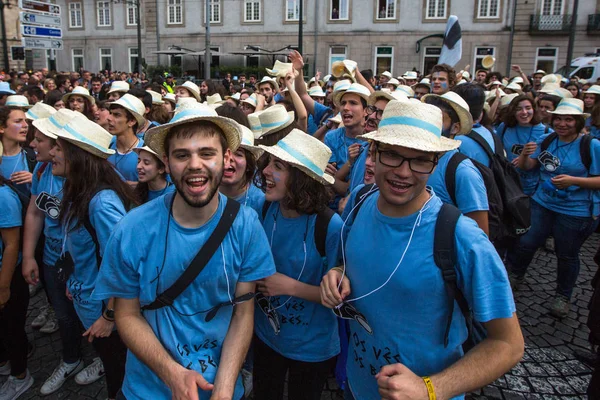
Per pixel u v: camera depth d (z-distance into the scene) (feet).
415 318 5.38
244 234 5.93
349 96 12.78
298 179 7.00
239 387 6.66
